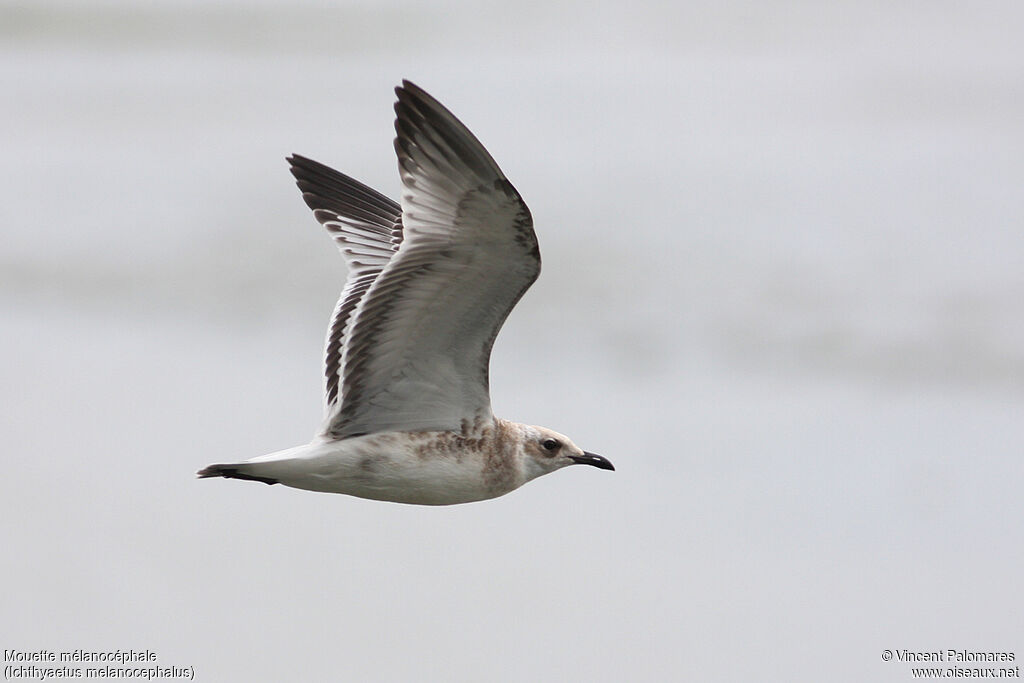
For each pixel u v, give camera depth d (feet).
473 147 27.27
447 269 29.45
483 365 31.48
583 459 35.96
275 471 31.07
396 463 31.91
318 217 37.09
